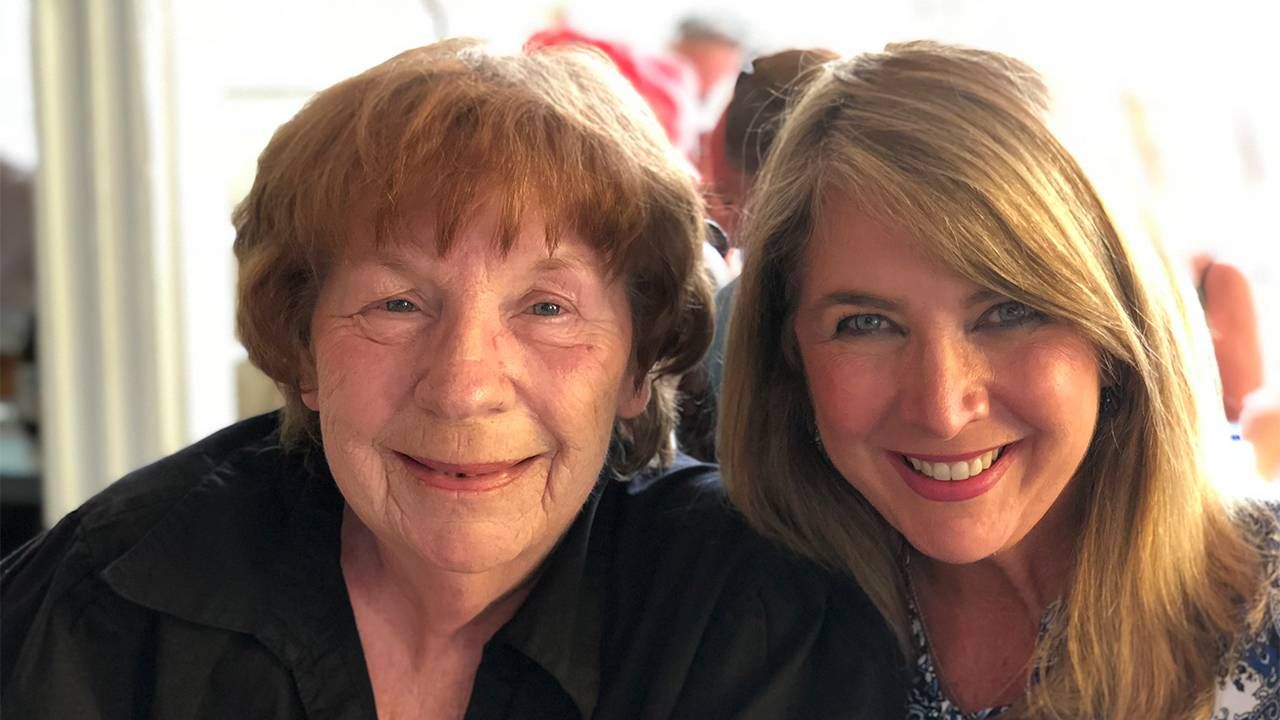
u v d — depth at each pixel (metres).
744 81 0.77
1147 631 0.58
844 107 0.56
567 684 0.59
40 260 1.37
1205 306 0.99
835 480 0.63
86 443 1.40
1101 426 0.58
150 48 1.33
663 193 0.57
